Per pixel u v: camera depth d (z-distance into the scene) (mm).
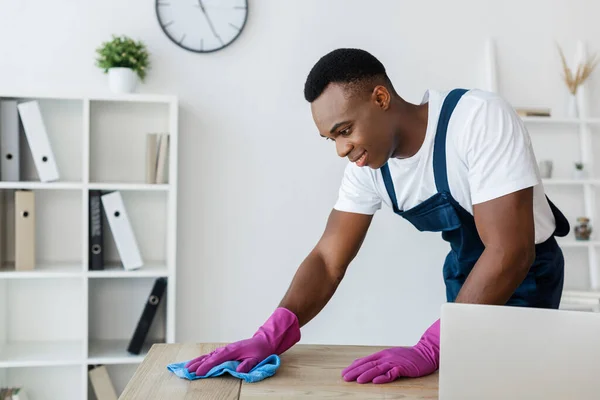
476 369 1108
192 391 1273
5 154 2891
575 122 3277
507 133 1588
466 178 1699
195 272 3166
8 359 2803
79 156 3105
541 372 1085
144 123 3143
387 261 3264
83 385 2848
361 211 1884
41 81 3068
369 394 1264
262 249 3203
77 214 3127
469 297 1511
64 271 2855
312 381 1341
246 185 3193
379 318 3262
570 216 3422
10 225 3062
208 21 3145
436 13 3289
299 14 3211
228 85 3178
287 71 3205
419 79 3283
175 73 3150
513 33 3352
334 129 1563
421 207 1806
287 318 1590
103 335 3145
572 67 3395
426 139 1698
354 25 3240
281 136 3205
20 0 3059
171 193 2938
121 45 2955
